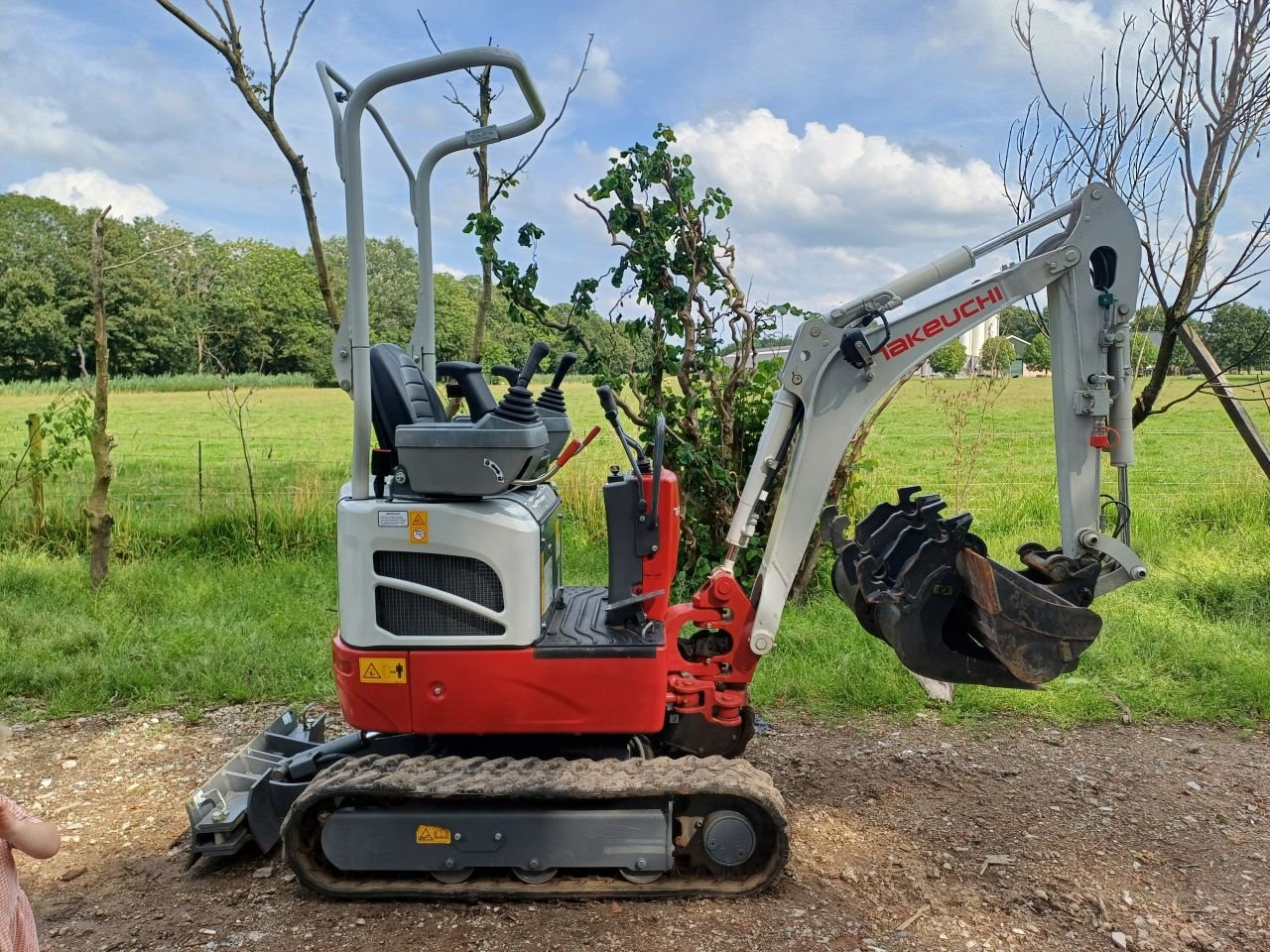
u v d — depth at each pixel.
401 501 3.42
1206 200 5.73
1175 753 4.84
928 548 3.75
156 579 7.73
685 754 3.91
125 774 4.63
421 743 3.78
